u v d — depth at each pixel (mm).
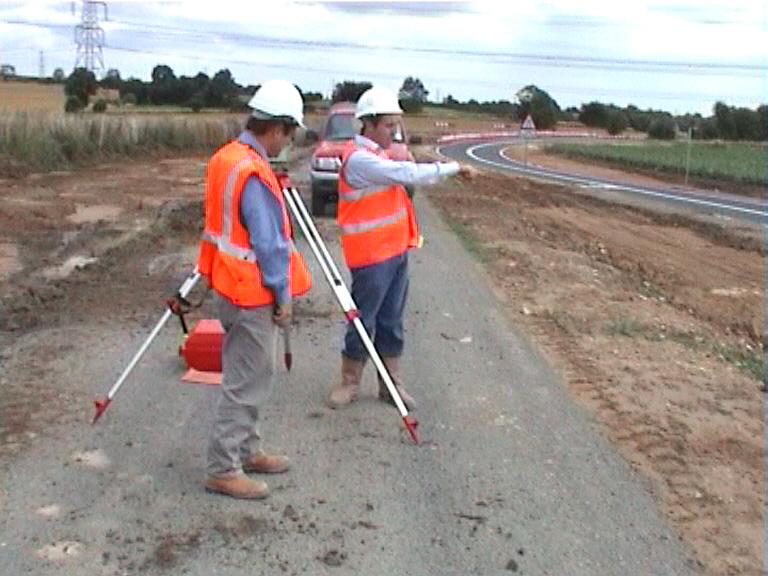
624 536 4934
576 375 7707
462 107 151250
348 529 4883
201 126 49531
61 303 9875
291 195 5914
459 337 8828
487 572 4516
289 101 4914
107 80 90312
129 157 38250
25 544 4613
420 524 4969
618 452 6059
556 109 137250
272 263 4844
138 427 6148
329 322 9156
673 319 10914
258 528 4852
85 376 7191
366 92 6359
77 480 5332
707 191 40062
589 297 11500
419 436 6184
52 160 30469
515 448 6047
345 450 5902
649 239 21859
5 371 7320
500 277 12461
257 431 5418
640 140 105625
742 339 11719
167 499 5129
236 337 5012
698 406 7145
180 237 15695
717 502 5414
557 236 19562
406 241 6527
